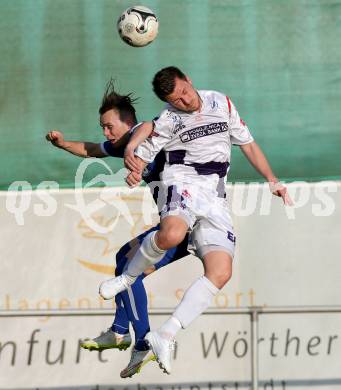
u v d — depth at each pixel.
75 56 25.12
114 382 24.61
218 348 24.64
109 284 17.69
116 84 25.08
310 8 25.20
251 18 25.22
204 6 25.20
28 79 25.09
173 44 25.16
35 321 24.69
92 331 24.70
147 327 18.52
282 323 24.69
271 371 24.55
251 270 24.66
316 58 25.17
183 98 17.23
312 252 24.73
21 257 24.64
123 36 19.88
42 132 25.02
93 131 25.02
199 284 17.25
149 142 17.47
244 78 25.12
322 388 24.52
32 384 24.50
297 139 25.05
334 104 25.09
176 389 24.53
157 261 17.55
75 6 25.22
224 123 17.86
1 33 25.16
